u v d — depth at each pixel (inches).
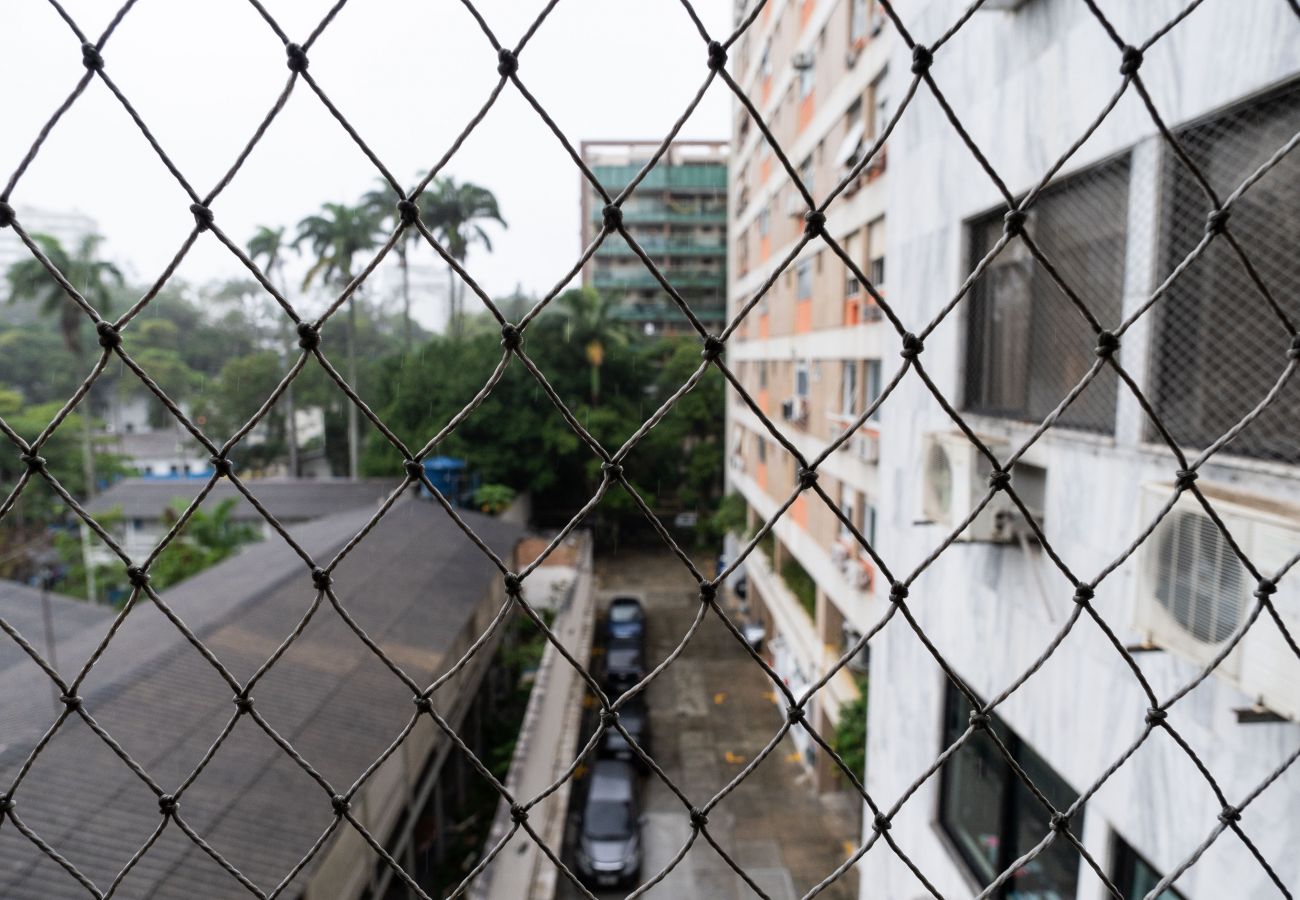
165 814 45.0
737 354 709.9
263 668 44.5
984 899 51.7
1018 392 159.9
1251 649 89.4
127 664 282.2
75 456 932.6
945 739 192.5
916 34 199.9
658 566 879.1
